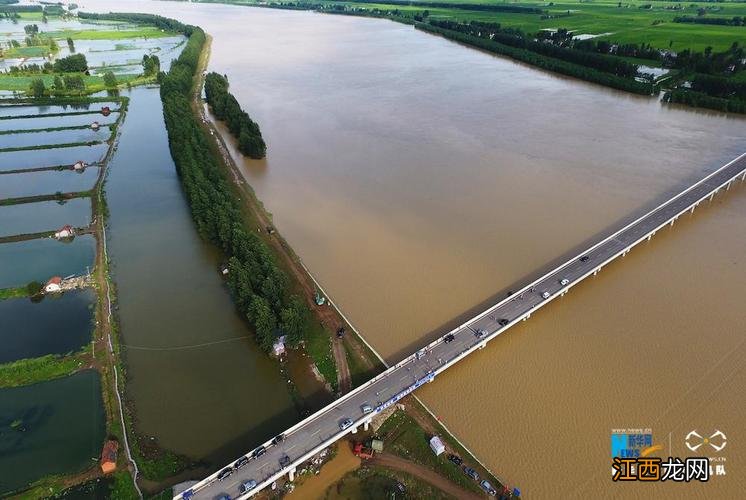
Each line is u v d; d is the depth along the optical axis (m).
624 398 95.44
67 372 99.75
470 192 167.50
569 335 110.00
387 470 82.69
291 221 151.25
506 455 85.50
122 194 171.25
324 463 83.62
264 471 78.81
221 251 140.38
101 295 122.00
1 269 132.38
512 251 137.25
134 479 79.88
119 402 92.69
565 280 119.75
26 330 111.75
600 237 143.12
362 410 88.69
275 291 111.25
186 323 113.94
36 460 83.25
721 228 150.88
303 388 97.38
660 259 136.12
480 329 106.56
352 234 144.62
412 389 93.00
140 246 142.75
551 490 80.62
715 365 102.31
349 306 118.12
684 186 172.12
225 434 88.31
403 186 171.62
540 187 171.62
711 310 117.00
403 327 112.12
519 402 94.62
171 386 97.69
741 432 89.50
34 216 158.38
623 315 115.75
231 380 99.31
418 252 136.75
